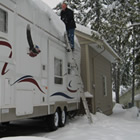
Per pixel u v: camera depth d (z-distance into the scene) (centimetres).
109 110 1465
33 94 588
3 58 475
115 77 2412
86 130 698
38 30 638
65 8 924
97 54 1248
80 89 909
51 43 723
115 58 1430
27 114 554
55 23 771
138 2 981
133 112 1495
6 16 496
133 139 571
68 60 873
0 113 456
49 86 690
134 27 1002
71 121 909
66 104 822
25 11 573
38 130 733
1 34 476
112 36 1030
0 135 646
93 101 1096
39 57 635
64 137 594
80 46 1082
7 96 480
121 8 1119
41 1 689
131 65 1923
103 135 618
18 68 527
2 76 469
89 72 1070
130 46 1150
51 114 707
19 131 716
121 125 834
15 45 521
